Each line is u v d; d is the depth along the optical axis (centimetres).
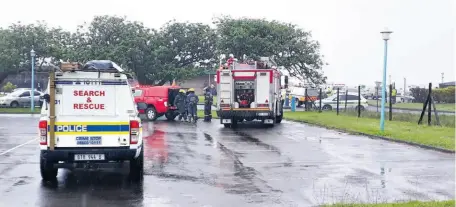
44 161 1159
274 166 1407
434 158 1555
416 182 1180
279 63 4294
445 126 2398
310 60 4381
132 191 1079
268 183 1170
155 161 1484
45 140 1123
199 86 7462
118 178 1223
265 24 4359
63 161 1134
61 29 4878
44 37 4691
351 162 1480
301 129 2569
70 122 1130
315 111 3988
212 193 1064
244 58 4309
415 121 2691
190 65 5216
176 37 5141
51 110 1120
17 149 1755
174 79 4947
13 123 2909
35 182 1173
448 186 1134
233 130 2506
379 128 2342
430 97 2466
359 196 1034
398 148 1797
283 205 963
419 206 903
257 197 1028
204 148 1788
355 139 2091
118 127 1141
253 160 1514
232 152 1686
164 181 1188
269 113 2617
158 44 4944
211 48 5191
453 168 1373
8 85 5588
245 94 2644
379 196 1033
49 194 1049
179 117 3156
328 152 1692
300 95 5066
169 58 5069
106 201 990
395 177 1244
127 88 1159
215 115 3528
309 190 1095
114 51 4609
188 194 1053
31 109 3938
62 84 1142
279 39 4347
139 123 1157
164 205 961
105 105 1151
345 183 1171
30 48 4644
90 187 1119
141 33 4850
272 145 1883
